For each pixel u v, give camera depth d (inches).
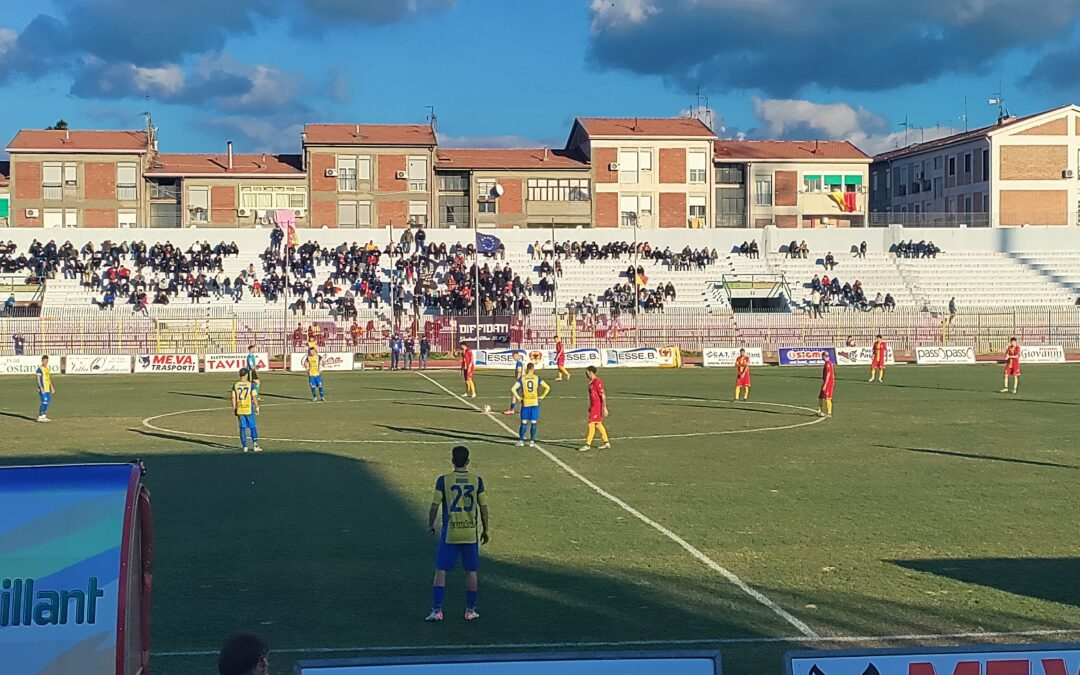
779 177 3688.5
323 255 3127.5
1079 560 629.0
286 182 3481.8
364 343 2773.1
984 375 2261.3
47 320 2650.1
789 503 810.2
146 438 1238.3
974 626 500.7
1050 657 321.7
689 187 3619.6
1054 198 3560.5
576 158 3690.9
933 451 1093.1
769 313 2886.3
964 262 3270.2
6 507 344.2
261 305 2957.7
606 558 637.9
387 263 3129.9
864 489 869.2
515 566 620.4
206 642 485.1
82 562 339.9
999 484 890.1
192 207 3449.8
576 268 3166.8
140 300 2881.4
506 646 475.2
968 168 3695.9
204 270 3038.9
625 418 1432.1
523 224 3555.6
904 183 4124.0
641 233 3265.3
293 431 1295.5
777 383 2081.7
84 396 1859.0
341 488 888.3
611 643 477.7
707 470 974.4
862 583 578.6
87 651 334.3
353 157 3476.9
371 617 522.0
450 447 1144.8
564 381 2181.3
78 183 3405.5
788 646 472.7
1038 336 2844.5
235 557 645.9
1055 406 1574.8
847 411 1514.5
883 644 473.7
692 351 2785.4
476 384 2102.6
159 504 816.9
